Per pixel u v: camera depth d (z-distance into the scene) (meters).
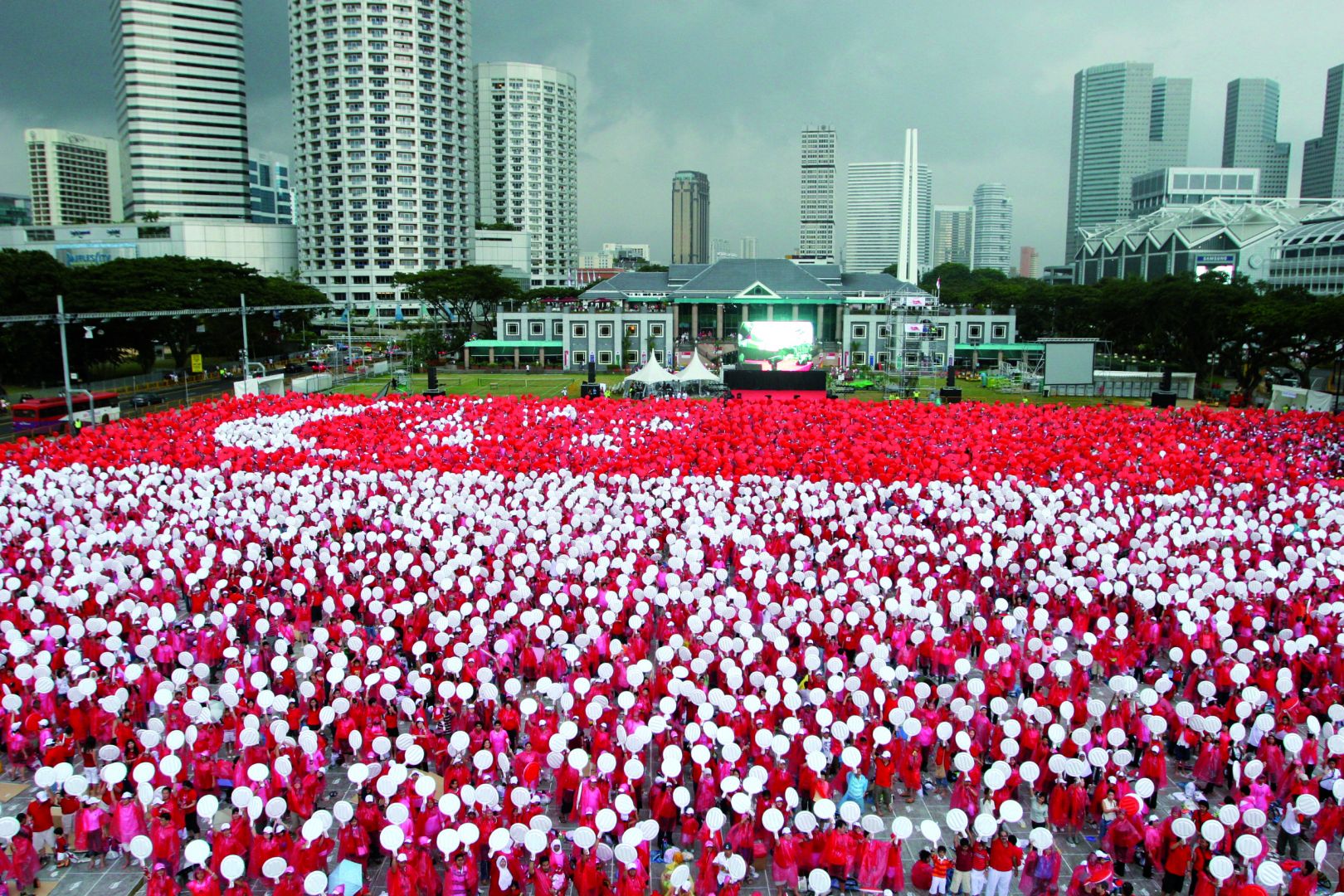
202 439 66.12
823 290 191.75
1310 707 31.67
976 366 153.88
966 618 39.88
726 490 51.84
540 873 22.88
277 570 42.16
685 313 198.62
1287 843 25.72
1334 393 93.56
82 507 50.25
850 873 24.31
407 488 54.25
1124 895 22.84
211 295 139.50
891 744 28.75
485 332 184.62
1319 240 197.75
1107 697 34.25
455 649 33.62
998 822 23.77
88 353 119.44
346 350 179.25
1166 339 132.00
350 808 24.44
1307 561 40.69
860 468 57.47
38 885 25.03
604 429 71.62
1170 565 40.81
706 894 23.16
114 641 33.78
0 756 30.97
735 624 34.75
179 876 24.81
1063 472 57.25
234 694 29.98
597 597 38.56
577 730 29.39
